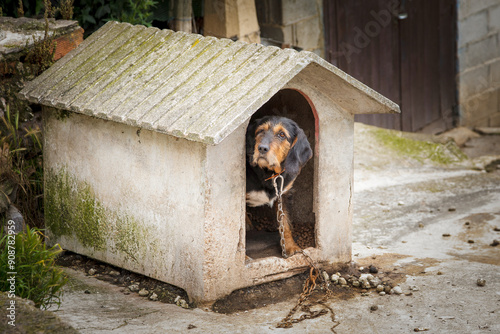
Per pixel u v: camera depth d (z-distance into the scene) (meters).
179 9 6.94
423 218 6.20
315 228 4.25
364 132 9.16
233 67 3.77
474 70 10.87
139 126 3.59
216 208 3.65
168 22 7.13
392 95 9.92
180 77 3.86
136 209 4.05
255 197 4.19
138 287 4.08
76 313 3.54
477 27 10.72
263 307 3.83
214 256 3.71
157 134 3.80
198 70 3.88
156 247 3.97
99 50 4.48
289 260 4.11
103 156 4.18
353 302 3.92
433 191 7.14
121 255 4.21
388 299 3.96
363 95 3.89
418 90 10.24
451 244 5.43
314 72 3.77
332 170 4.21
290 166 3.96
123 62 4.25
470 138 10.45
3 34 5.16
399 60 9.88
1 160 4.50
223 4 7.44
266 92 3.41
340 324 3.55
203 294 3.73
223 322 3.51
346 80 3.74
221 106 3.44
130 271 4.25
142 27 4.59
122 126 4.01
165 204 3.85
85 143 4.29
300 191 4.55
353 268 4.46
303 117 4.41
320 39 8.94
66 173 4.47
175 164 3.73
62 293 3.87
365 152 8.57
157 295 3.94
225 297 3.82
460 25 10.52
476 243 5.43
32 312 3.00
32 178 5.02
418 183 7.43
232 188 3.72
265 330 3.43
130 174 4.04
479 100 11.04
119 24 4.72
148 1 6.50
